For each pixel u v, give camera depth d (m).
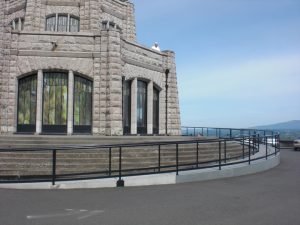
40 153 15.13
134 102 25.95
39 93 22.84
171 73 29.42
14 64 22.83
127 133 25.64
